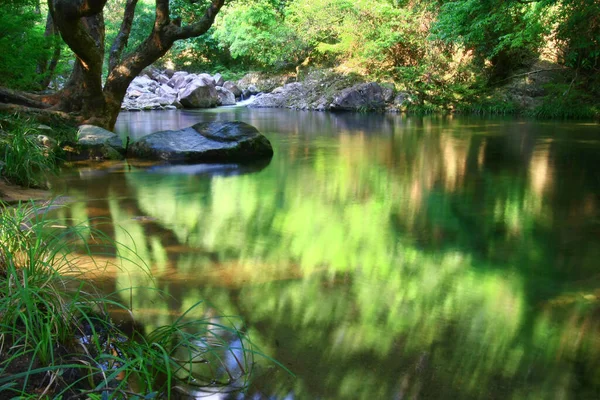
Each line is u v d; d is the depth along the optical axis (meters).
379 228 4.04
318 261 3.24
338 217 4.37
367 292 2.76
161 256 3.28
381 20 19.16
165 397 1.86
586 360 2.11
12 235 2.77
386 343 2.23
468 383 1.95
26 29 8.65
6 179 5.07
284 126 13.07
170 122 13.78
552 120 14.48
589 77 16.25
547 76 17.12
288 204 4.84
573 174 6.53
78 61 8.34
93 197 5.00
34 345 1.99
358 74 19.64
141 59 8.59
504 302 2.66
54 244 2.92
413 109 17.61
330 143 9.74
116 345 2.13
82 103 8.34
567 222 4.26
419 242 3.69
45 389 1.74
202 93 20.06
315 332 2.31
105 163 7.16
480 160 7.66
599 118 14.95
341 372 2.02
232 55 23.08
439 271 3.10
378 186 5.75
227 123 8.21
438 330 2.35
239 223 4.12
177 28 8.45
